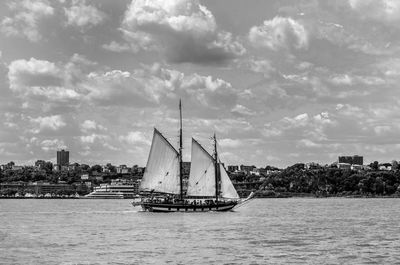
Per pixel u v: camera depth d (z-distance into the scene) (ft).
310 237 418.72
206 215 646.74
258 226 512.63
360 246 367.04
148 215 645.51
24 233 445.78
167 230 469.98
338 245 371.97
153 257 321.93
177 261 310.24
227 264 301.84
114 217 631.97
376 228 500.74
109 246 365.81
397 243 382.42
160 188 649.61
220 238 410.31
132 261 310.24
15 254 332.39
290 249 352.49
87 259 315.58
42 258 319.06
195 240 398.01
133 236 422.41
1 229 479.41
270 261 310.24
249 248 356.79
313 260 313.12
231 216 648.79
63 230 468.75
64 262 307.17
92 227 497.46
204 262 307.37
